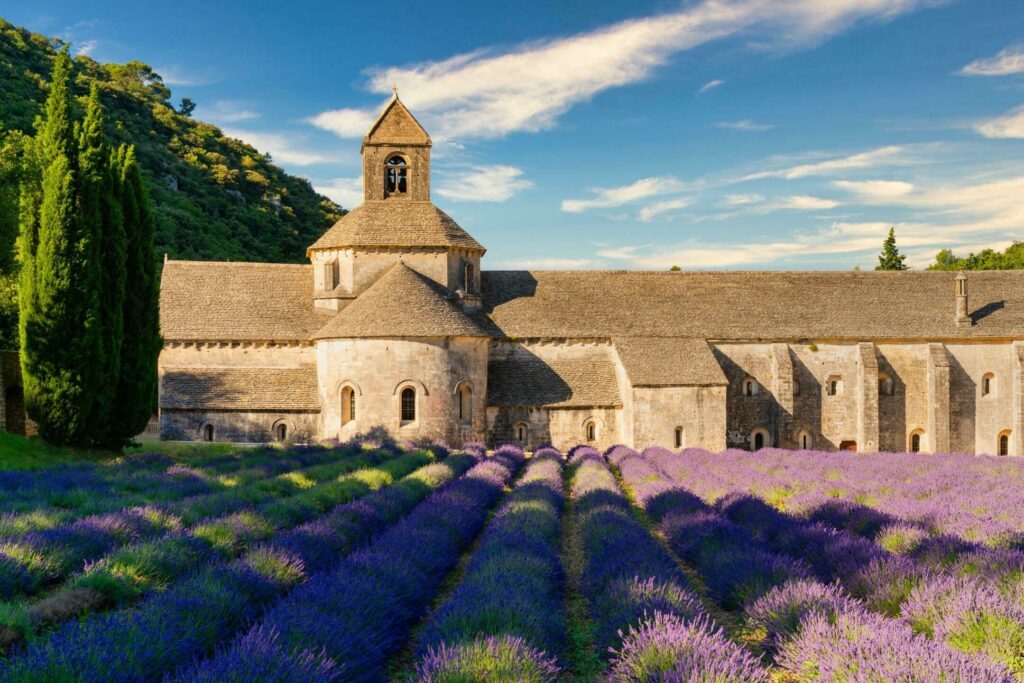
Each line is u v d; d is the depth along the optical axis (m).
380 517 18.30
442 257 45.75
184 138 145.38
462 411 41.94
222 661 7.98
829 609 10.23
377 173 47.53
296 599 10.52
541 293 49.31
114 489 21.52
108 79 157.12
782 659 9.67
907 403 48.97
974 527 16.61
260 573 12.10
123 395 32.03
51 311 29.56
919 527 17.22
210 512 18.73
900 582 11.61
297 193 158.50
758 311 49.44
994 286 52.56
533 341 46.06
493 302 48.16
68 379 29.66
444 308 42.19
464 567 15.95
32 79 108.56
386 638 10.23
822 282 52.44
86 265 29.97
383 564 12.64
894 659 7.89
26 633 9.62
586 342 46.47
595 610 11.82
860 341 48.47
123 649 8.36
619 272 52.03
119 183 32.31
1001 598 9.80
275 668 7.80
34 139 44.28
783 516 18.67
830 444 48.12
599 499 21.27
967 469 31.58
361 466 29.80
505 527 16.72
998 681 7.45
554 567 13.61
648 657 8.55
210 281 46.25
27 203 31.02
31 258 30.06
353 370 40.31
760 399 47.66
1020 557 12.32
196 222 102.06
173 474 26.00
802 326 48.56
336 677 8.31
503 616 9.84
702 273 52.62
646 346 45.56
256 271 47.88
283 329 44.22
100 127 31.22
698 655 8.36
